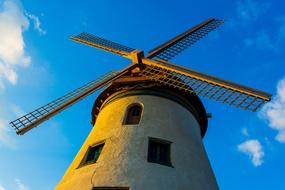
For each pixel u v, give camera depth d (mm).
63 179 12484
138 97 14711
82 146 14406
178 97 15211
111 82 15766
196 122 15500
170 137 12891
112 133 13117
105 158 11836
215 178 13055
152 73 15820
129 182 10609
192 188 11203
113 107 14922
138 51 17344
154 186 10578
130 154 11734
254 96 12984
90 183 10922
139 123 13266
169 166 11547
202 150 13898
